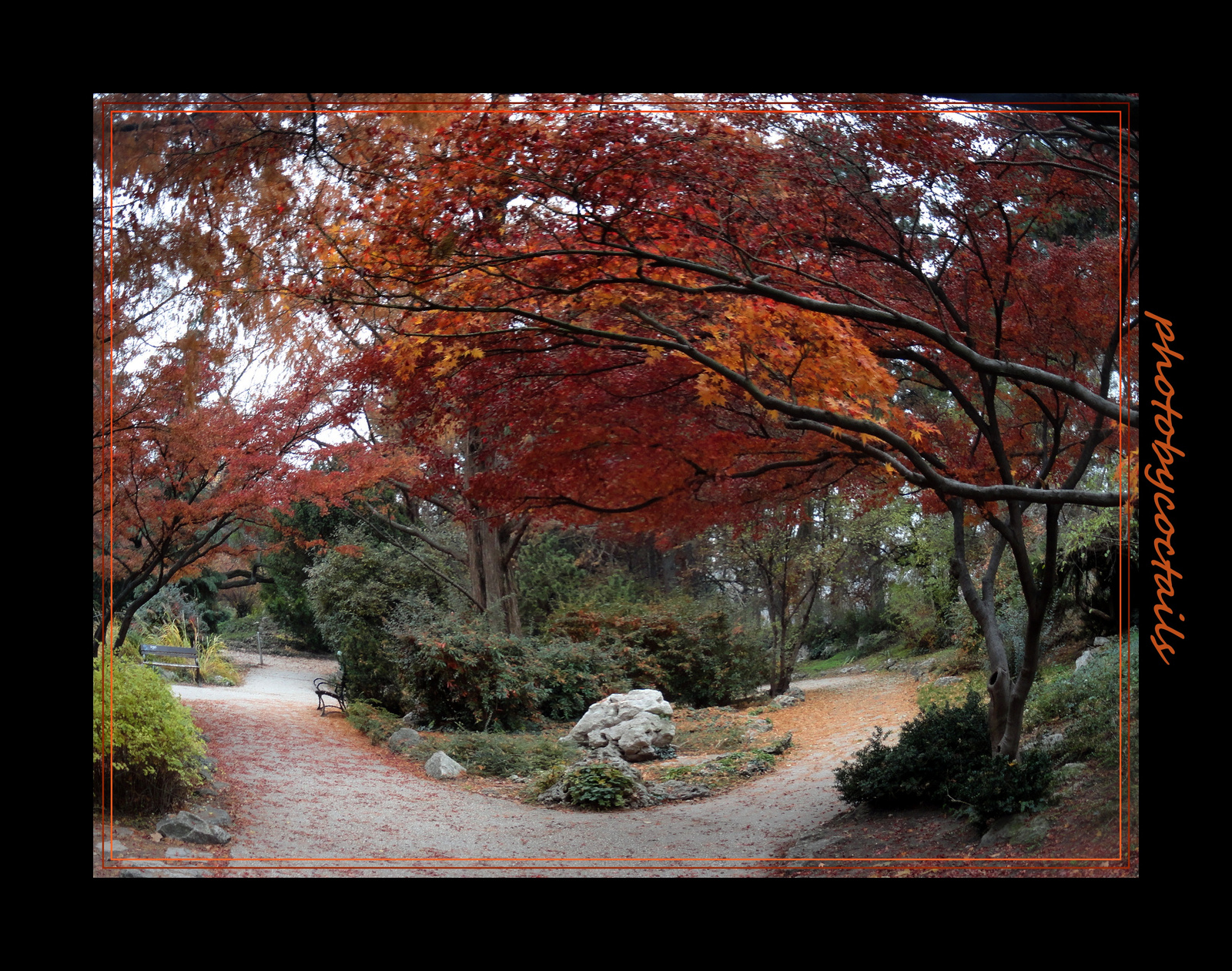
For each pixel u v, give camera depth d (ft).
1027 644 26.37
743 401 27.40
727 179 21.06
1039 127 24.57
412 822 29.07
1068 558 42.50
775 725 51.26
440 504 59.77
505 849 26.30
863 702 55.93
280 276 23.57
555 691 53.42
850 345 19.15
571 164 18.63
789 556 65.46
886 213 26.09
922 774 27.61
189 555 37.40
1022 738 31.35
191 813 24.26
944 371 27.68
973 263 27.55
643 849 26.48
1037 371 19.47
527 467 26.58
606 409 25.99
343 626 56.75
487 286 21.45
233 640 96.32
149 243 23.45
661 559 105.29
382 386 28.91
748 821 30.35
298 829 26.48
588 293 21.42
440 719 48.24
